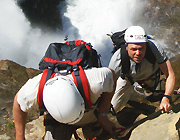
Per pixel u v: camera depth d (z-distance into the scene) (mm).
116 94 3135
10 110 3584
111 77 1945
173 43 8469
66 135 2115
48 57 1945
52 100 1699
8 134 3186
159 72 2922
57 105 1691
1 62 4582
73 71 1857
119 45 2670
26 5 11195
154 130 2428
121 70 2777
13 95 3879
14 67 4531
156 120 2584
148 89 3129
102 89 1864
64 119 1730
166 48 8289
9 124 3314
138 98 3791
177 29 8922
